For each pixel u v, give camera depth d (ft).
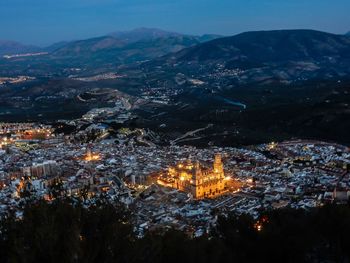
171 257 241.35
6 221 203.31
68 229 193.67
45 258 180.45
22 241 185.06
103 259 196.54
